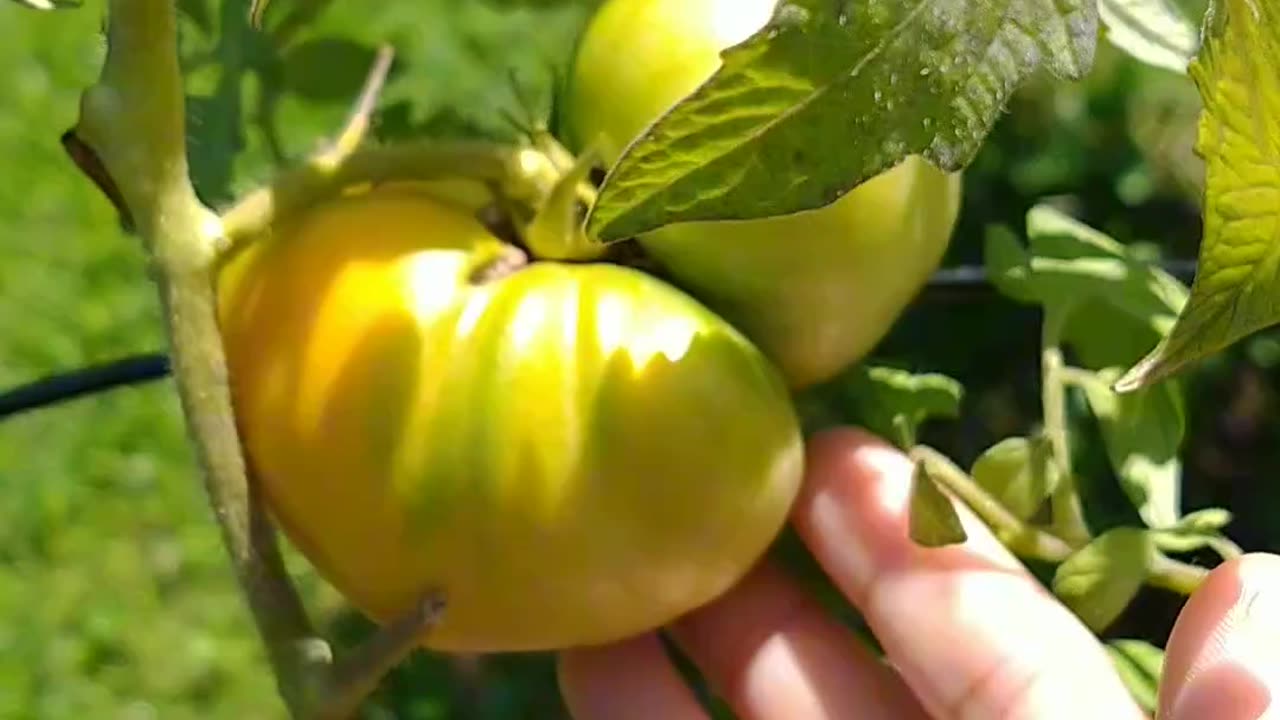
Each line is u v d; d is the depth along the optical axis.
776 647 0.30
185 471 0.76
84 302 0.81
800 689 0.30
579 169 0.23
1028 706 0.26
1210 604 0.24
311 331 0.22
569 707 0.32
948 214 0.26
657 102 0.24
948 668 0.27
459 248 0.23
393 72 0.33
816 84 0.18
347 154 0.23
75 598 0.72
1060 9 0.18
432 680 0.62
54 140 0.89
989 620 0.27
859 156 0.18
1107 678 0.26
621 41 0.24
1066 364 0.39
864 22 0.18
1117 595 0.27
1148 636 0.45
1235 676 0.22
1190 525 0.27
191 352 0.22
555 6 0.32
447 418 0.22
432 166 0.23
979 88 0.18
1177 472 0.29
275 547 0.22
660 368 0.23
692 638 0.31
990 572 0.27
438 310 0.22
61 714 0.68
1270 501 0.54
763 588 0.31
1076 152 0.55
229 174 0.28
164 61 0.22
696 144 0.18
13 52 0.94
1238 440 0.56
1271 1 0.17
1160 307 0.30
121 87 0.22
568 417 0.22
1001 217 0.55
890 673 0.31
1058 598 0.27
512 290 0.23
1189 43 0.28
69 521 0.74
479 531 0.22
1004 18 0.18
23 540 0.73
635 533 0.23
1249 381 0.57
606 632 0.24
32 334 0.79
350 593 0.24
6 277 0.82
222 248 0.22
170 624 0.71
